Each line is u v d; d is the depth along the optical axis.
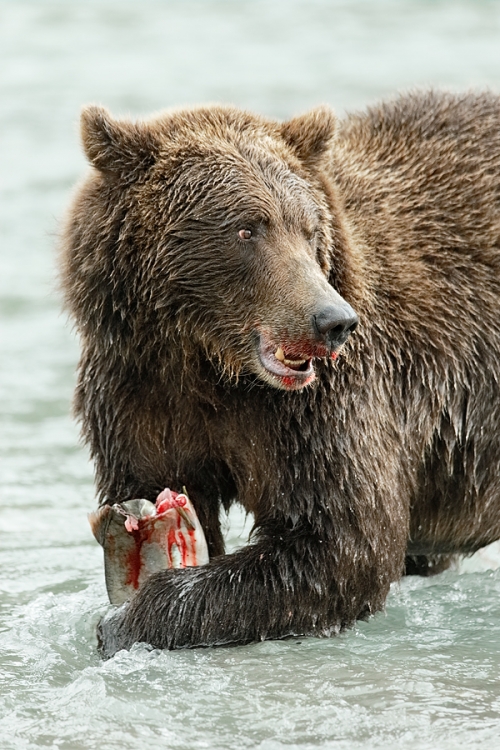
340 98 37.00
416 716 9.26
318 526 10.96
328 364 11.01
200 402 11.16
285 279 10.42
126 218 10.75
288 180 10.91
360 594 11.19
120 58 44.25
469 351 12.13
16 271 25.33
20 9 53.47
